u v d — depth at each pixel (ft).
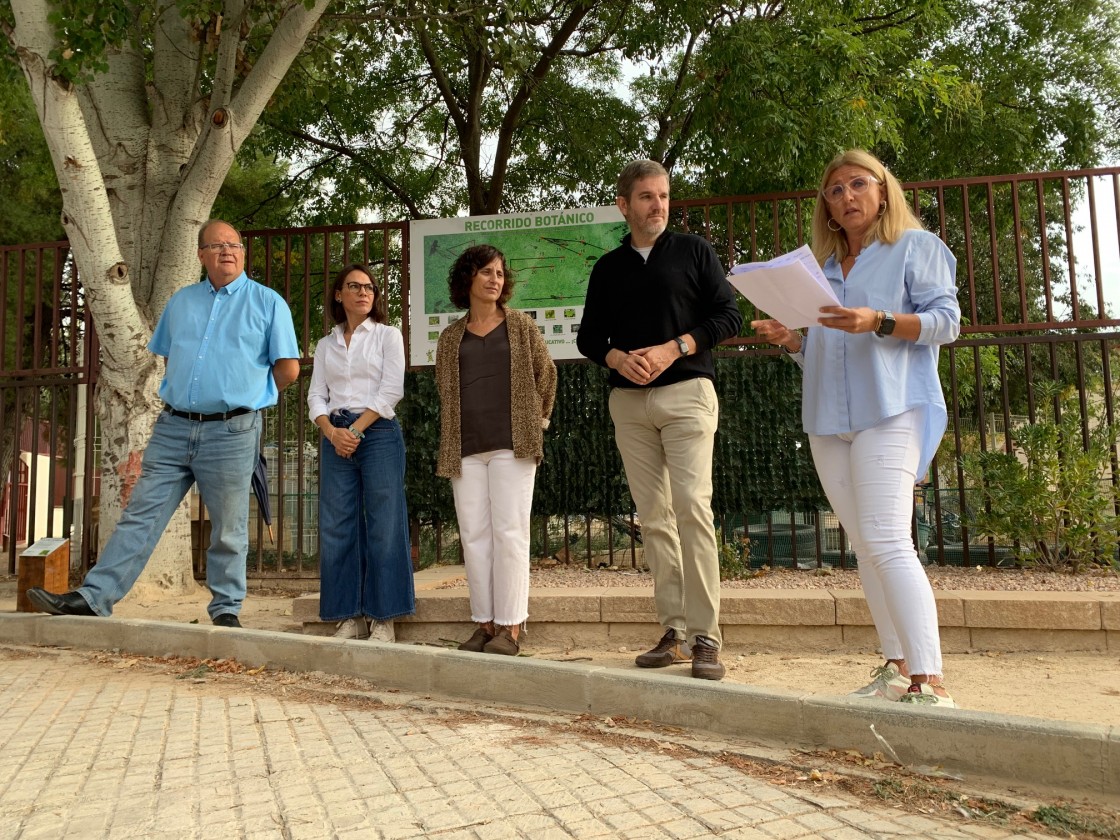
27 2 17.90
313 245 48.06
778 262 9.41
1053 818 6.88
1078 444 19.12
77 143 18.71
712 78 35.45
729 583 18.57
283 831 6.70
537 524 25.95
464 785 7.73
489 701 11.14
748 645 14.84
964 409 44.83
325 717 10.34
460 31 32.07
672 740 9.15
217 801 7.39
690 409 12.91
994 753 7.78
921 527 24.17
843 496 10.65
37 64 18.01
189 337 16.03
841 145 32.55
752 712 9.18
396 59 47.44
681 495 12.73
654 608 15.23
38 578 16.56
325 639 12.87
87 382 23.65
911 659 9.37
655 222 13.43
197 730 9.73
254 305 16.25
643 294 13.41
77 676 12.94
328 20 27.12
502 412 14.40
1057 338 19.45
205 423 15.78
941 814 7.07
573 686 10.53
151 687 12.10
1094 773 7.34
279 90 30.12
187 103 22.99
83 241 19.60
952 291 10.07
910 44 43.80
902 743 8.26
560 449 22.08
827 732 8.70
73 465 24.12
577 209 22.35
